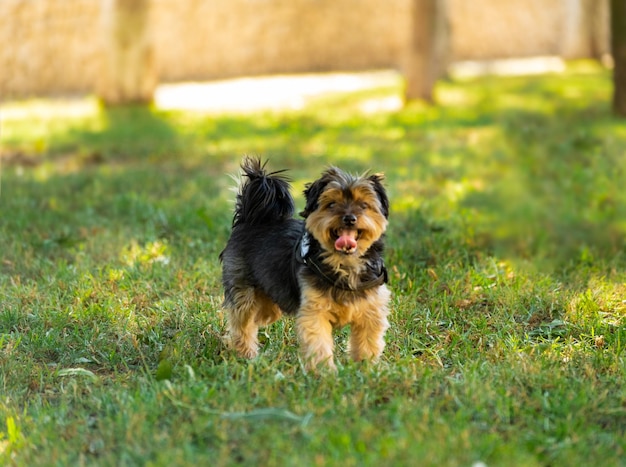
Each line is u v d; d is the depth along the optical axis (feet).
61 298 27.32
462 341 23.54
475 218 36.86
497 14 131.44
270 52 113.39
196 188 43.70
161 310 25.98
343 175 20.74
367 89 93.91
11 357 22.58
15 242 33.27
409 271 29.32
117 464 16.56
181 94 93.86
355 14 116.26
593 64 117.08
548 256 32.01
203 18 109.19
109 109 75.51
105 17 76.02
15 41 95.50
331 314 20.85
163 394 19.26
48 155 56.29
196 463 16.05
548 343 23.18
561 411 18.34
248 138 61.21
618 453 16.58
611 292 27.40
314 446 16.39
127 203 39.91
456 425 17.42
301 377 20.07
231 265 23.18
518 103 76.89
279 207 23.20
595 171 45.62
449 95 84.84
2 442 17.90
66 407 19.35
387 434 16.79
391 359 22.13
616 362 21.30
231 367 21.06
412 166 50.01
